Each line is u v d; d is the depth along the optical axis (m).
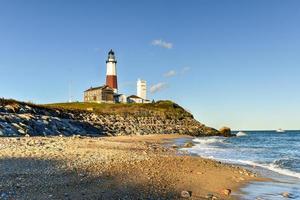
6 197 11.72
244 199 14.23
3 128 46.03
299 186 17.16
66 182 14.84
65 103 137.88
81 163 20.39
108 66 161.88
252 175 20.30
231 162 28.20
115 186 14.70
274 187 16.86
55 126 62.69
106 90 150.38
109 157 24.44
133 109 128.88
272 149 45.47
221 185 16.91
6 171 16.55
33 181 14.63
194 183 16.77
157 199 13.02
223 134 124.19
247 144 61.16
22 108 64.75
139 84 174.25
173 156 28.92
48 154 23.95
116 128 94.75
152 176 17.66
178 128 121.19
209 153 37.69
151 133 104.62
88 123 83.88
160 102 149.88
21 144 31.20
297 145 58.69
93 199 12.30
